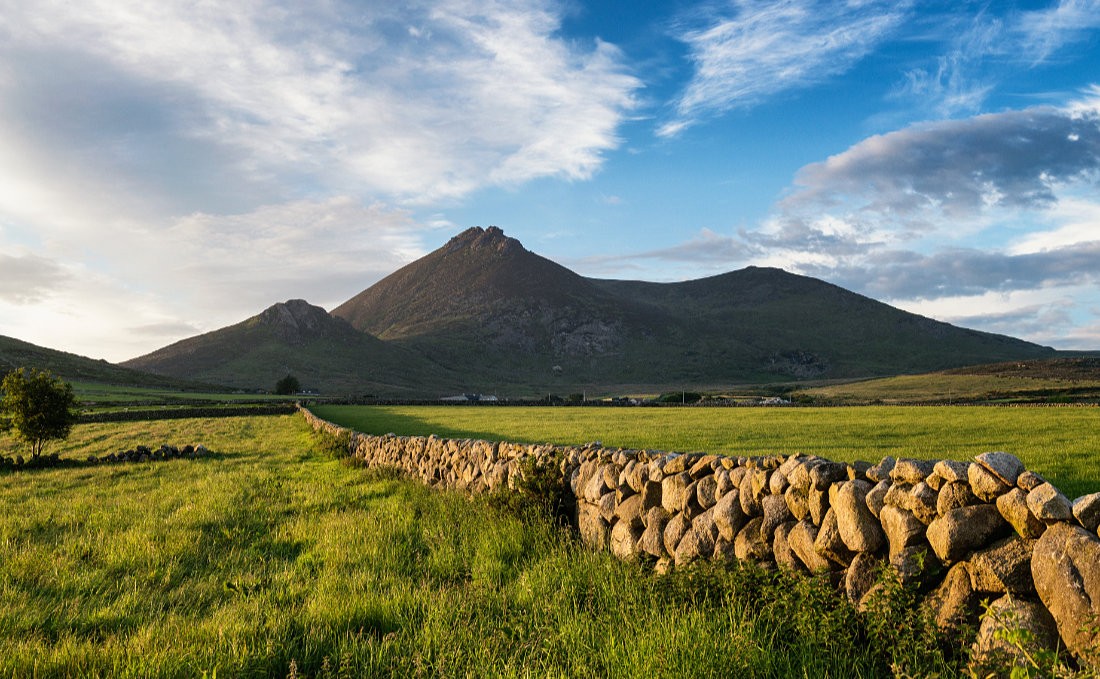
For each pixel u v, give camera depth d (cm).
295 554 891
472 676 457
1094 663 323
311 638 549
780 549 555
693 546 639
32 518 1141
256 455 2480
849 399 9494
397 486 1490
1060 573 355
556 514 940
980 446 2014
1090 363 12850
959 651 395
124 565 820
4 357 12975
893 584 435
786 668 437
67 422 2558
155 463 2206
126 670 479
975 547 413
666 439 2680
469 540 876
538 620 561
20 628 587
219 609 636
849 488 497
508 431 3650
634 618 540
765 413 5484
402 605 631
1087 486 1127
